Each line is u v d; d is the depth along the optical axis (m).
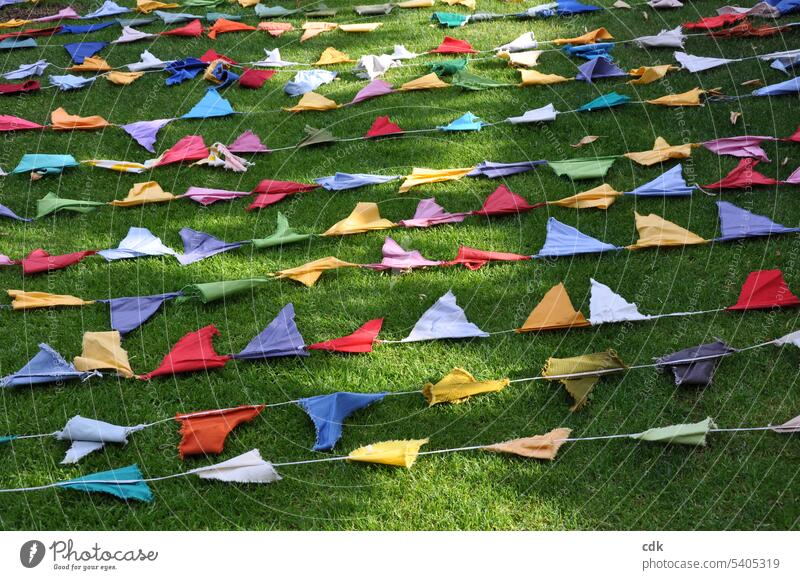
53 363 2.95
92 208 3.84
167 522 2.46
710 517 2.39
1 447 2.71
